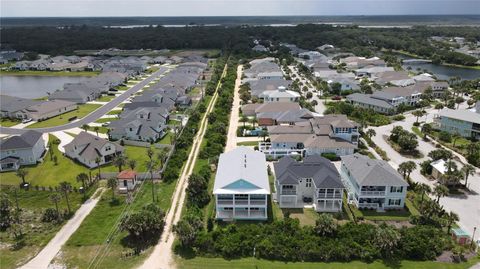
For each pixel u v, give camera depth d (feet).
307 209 241.76
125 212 239.50
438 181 276.41
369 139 359.25
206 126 413.59
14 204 251.80
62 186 244.22
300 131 347.56
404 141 334.85
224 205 230.89
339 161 314.96
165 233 217.56
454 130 382.22
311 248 195.00
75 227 225.15
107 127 406.21
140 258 195.83
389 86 592.60
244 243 198.80
